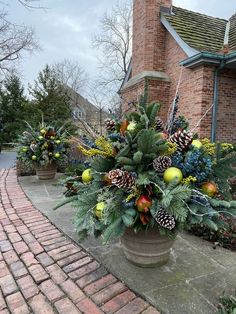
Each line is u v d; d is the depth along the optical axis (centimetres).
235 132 759
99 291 196
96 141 204
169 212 175
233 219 285
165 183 186
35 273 221
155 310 176
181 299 185
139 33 899
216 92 719
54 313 176
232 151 205
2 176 664
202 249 263
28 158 577
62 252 255
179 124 226
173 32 810
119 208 186
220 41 811
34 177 640
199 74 716
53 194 474
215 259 243
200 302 182
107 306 181
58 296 192
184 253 254
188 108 763
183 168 191
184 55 785
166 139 200
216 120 731
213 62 694
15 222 336
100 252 252
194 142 207
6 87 2239
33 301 188
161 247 216
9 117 2186
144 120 199
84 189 224
